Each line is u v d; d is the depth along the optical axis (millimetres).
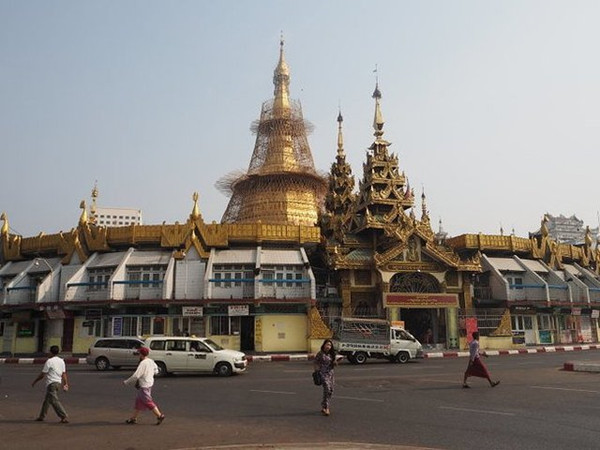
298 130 66688
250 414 14094
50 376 13227
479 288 48250
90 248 43812
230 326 40719
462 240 50250
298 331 40969
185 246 42406
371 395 17531
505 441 10789
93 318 40875
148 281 39844
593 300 50875
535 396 16906
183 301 39312
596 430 11789
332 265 43719
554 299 48344
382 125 53938
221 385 20906
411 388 19281
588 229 59812
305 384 20984
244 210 60125
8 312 43438
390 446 10078
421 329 46656
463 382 20422
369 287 44562
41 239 46094
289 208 58625
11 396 17922
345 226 52062
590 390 18172
